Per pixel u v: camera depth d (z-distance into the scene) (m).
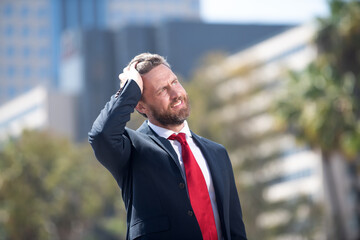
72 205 62.69
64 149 64.12
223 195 3.59
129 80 3.57
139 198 3.47
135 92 3.55
